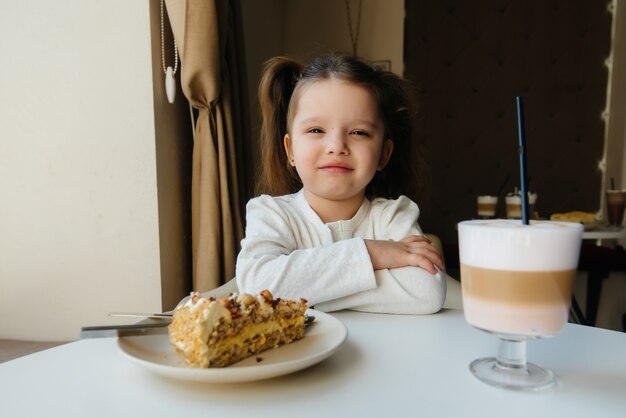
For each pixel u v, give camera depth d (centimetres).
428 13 282
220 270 147
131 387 43
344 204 100
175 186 149
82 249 141
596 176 278
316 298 74
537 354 53
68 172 140
